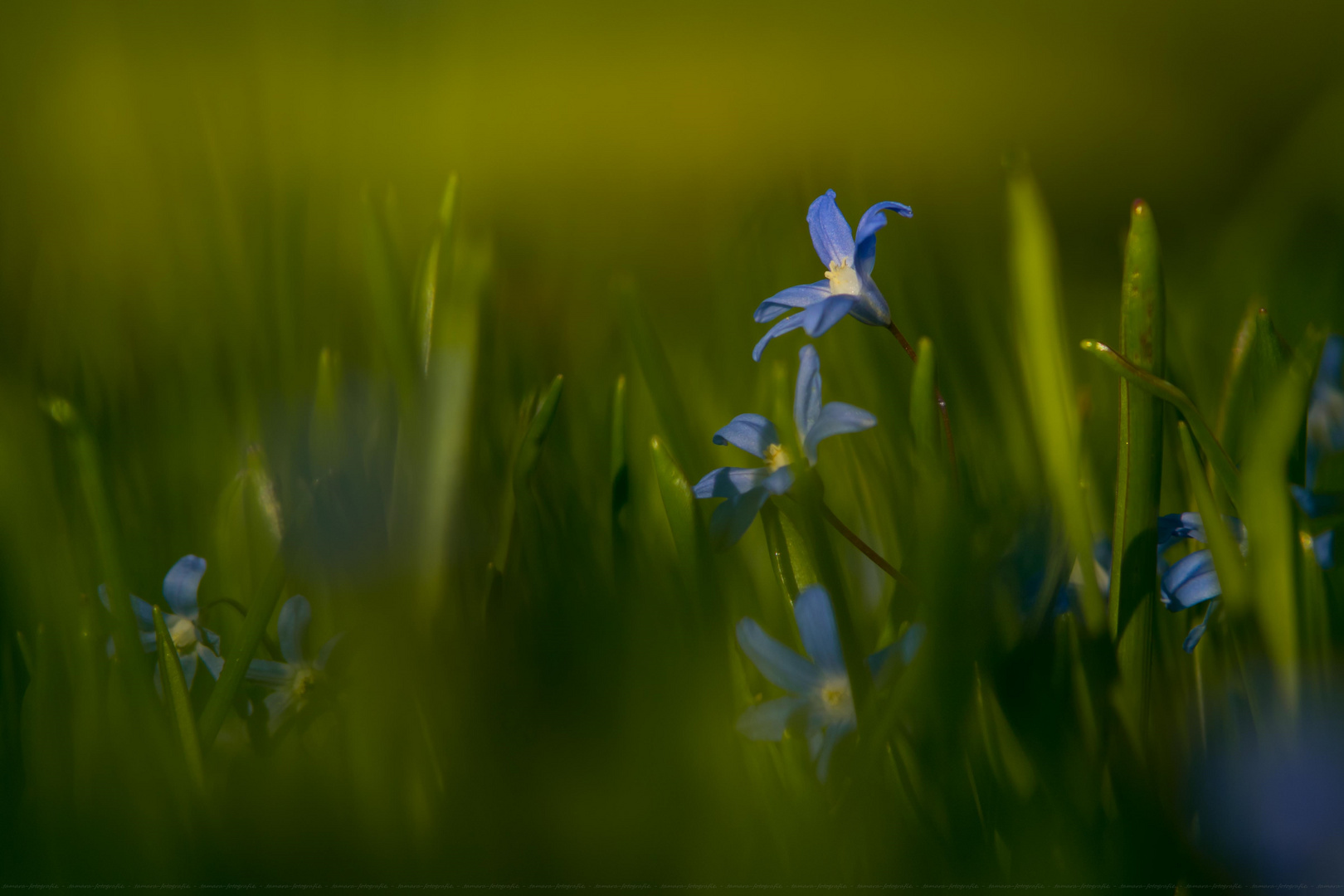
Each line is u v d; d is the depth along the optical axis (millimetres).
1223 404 942
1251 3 4730
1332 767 887
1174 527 916
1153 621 904
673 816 907
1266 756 891
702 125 3977
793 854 897
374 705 920
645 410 1258
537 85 5762
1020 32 5461
